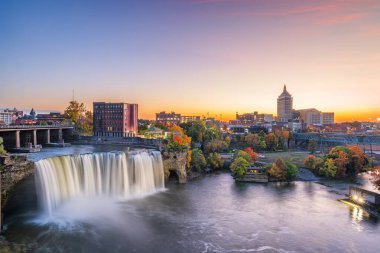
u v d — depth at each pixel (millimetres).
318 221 60969
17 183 53031
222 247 48969
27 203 57844
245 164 100688
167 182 91812
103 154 69812
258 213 65438
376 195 69188
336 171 109188
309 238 52875
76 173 64062
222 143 159250
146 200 72500
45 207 56812
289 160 143750
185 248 48250
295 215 64438
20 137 109625
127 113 161125
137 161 76562
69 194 62469
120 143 117062
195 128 161500
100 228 53719
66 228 52750
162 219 60094
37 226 52781
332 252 47969
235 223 59219
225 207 69250
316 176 110375
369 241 51875
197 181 96625
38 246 45906
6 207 53625
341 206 71312
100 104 161875
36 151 90875
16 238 48031
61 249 45500
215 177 103875
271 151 193125
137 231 53656
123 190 73312
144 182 79062
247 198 77250
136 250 46781
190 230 55125
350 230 56469
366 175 114000
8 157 52188
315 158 120250
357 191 75562
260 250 48250
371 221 61094
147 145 109188
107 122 161125
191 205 69938
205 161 112250
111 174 71000
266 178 99125
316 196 80500
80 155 65375
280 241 51500
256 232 55062
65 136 126562
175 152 92688
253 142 190875
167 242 50031
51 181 57938
